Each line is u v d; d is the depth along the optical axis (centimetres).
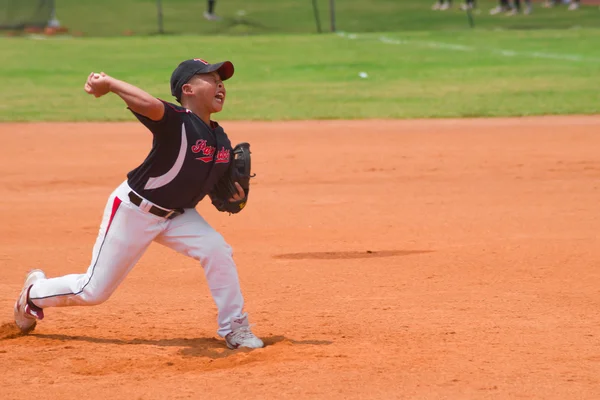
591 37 12725
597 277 2673
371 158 4938
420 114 6556
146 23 15425
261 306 2383
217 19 15888
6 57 10731
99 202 3953
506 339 2058
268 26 15212
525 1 16675
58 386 1742
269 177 4472
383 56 10794
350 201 3925
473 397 1655
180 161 1842
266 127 6053
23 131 5909
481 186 4234
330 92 7856
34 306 2052
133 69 9631
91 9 16700
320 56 10850
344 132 5828
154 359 1920
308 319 2250
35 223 3534
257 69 9669
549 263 2845
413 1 18188
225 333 1992
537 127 5928
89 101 7456
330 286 2594
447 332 2122
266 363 1869
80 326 2206
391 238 3238
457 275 2712
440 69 9512
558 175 4481
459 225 3444
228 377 1780
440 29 14725
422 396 1661
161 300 2469
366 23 15650
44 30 14400
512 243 3130
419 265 2838
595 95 7381
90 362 1903
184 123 1831
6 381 1773
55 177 4488
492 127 5950
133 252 1919
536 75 8800
